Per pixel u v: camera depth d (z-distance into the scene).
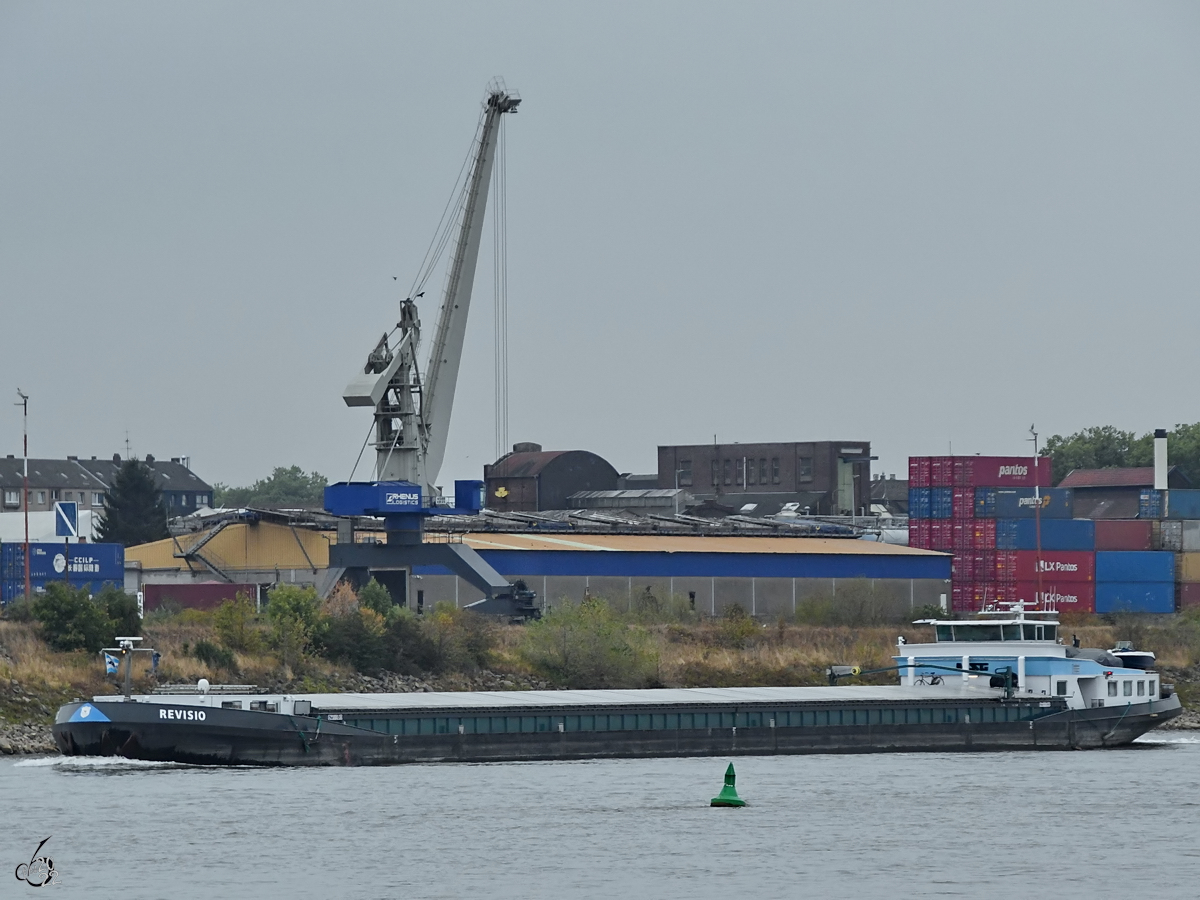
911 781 113.88
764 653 174.12
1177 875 85.06
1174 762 126.25
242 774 112.56
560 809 100.75
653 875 84.31
